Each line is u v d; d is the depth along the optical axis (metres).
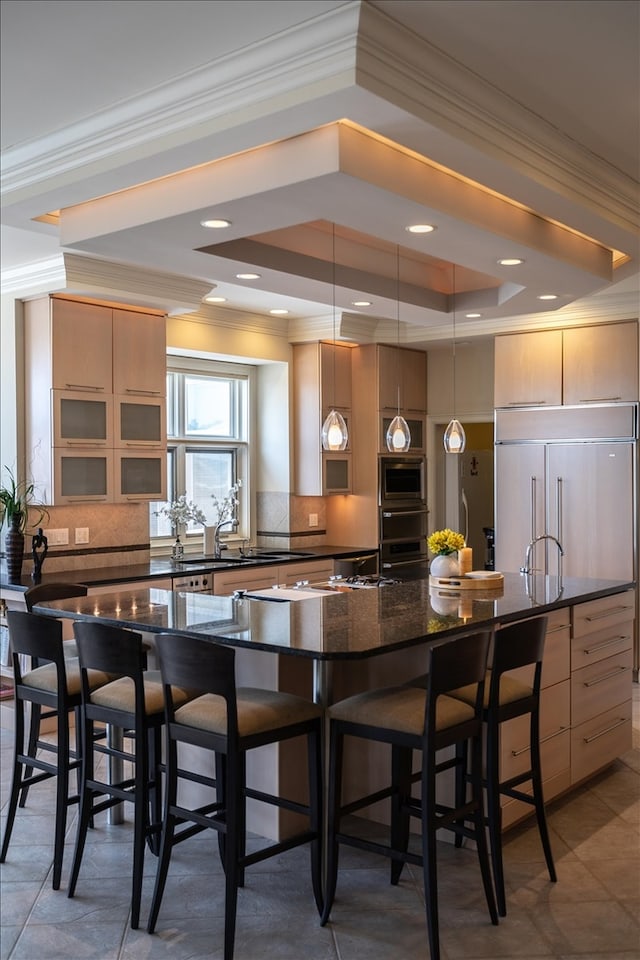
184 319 6.71
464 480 8.18
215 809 3.22
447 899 3.18
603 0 2.59
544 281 4.87
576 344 6.76
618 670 4.60
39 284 5.47
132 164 3.31
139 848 3.04
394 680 3.72
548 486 6.88
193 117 3.08
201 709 2.96
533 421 6.96
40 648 3.44
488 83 3.10
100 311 5.80
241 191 3.28
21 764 3.59
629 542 6.52
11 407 5.69
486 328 7.16
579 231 4.28
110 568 6.17
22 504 5.66
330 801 3.05
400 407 7.91
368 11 2.62
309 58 2.74
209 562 6.70
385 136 3.06
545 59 2.95
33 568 5.68
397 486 7.91
